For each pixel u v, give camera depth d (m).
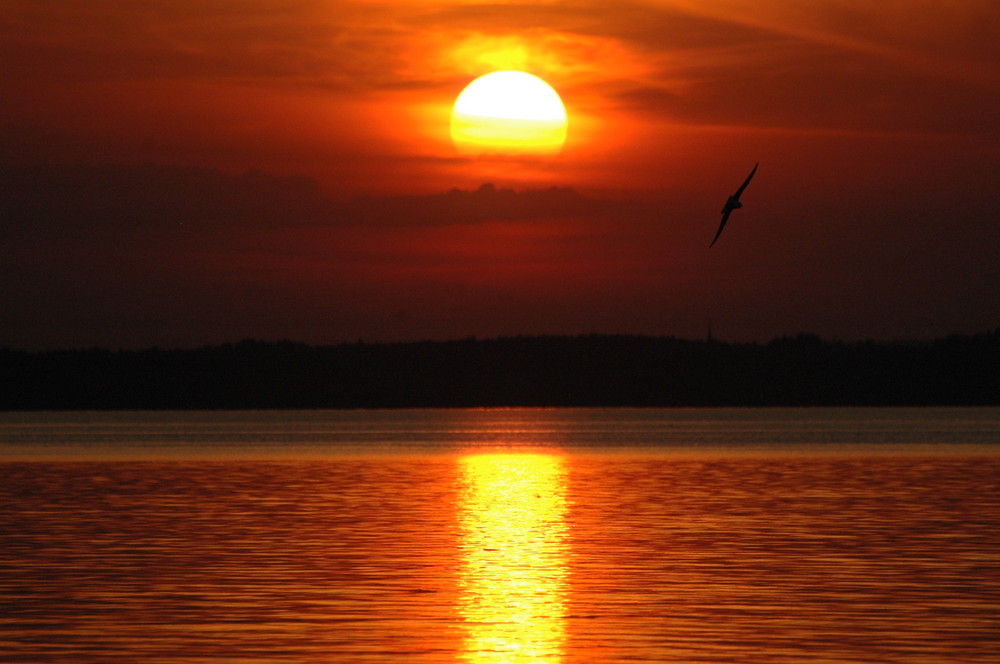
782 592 88.62
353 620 79.69
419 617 80.56
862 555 106.00
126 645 72.88
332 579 94.62
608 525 129.38
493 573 97.38
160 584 92.56
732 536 119.31
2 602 85.56
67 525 131.25
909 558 104.19
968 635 74.62
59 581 93.94
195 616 80.94
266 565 101.56
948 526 126.88
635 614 81.25
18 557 106.50
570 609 83.00
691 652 70.88
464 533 122.56
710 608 83.12
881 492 171.75
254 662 69.00
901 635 74.75
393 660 69.38
